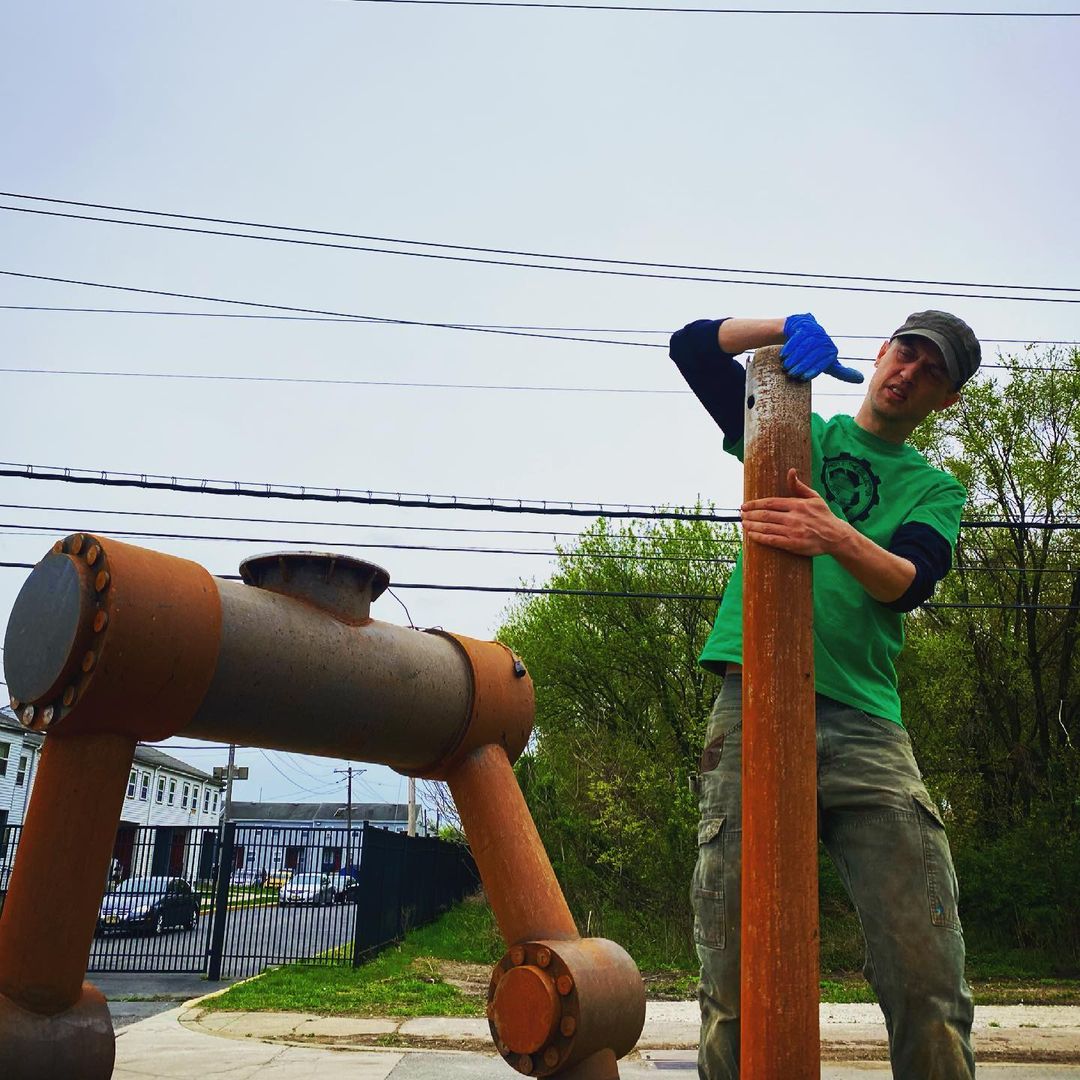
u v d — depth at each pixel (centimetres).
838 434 227
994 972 1248
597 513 1044
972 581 1547
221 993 895
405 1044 638
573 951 207
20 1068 160
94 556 172
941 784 1402
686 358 213
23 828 173
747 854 144
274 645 192
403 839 1432
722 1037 196
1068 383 1475
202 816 4844
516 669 250
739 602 224
